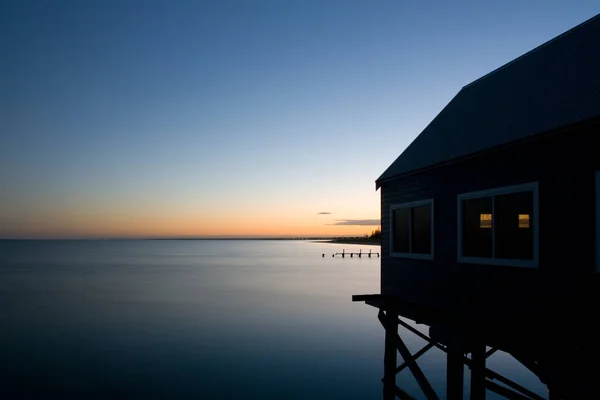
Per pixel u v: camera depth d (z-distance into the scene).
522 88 10.97
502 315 9.24
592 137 7.48
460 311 10.51
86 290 54.44
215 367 23.28
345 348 27.09
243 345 27.70
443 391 20.17
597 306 7.28
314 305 43.16
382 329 32.38
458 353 10.60
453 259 10.80
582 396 7.43
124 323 34.38
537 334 8.40
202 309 40.81
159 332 31.41
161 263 108.62
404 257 12.94
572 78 9.38
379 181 14.12
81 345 27.72
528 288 8.63
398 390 13.26
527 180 8.72
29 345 27.81
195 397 19.05
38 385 20.56
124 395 19.30
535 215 8.52
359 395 19.30
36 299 46.94
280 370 22.75
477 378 9.95
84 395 19.25
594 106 7.61
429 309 11.66
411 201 12.66
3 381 21.16
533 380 21.56
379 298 14.01
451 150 11.03
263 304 43.72
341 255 145.50
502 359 25.64
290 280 66.25
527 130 8.73
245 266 98.06
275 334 30.73
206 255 158.50
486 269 9.74
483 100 12.46
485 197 9.84
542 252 8.34
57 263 107.12
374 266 96.56
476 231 10.12
